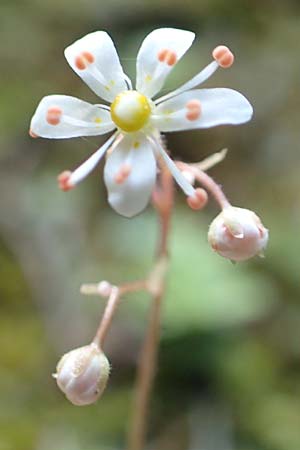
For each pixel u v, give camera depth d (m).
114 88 0.07
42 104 0.06
